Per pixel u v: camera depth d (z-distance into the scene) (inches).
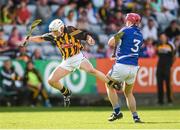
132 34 1091.3
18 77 1732.3
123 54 1093.1
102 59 1790.1
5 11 1974.7
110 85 1112.2
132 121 1152.2
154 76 1828.2
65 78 1752.0
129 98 1120.2
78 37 1131.3
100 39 1977.1
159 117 1293.1
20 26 1977.1
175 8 2151.8
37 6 2010.3
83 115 1348.4
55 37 1133.1
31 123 1105.4
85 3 2068.2
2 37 1856.5
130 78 1103.6
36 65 1743.4
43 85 1744.6
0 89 1723.7
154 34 2017.7
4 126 1032.8
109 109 1601.9
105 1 2054.6
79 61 1137.4
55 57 1898.4
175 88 1841.8
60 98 1755.7
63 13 2015.3
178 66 1843.0
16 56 1822.1
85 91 1771.7
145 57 1924.2
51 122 1133.1
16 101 1732.3
